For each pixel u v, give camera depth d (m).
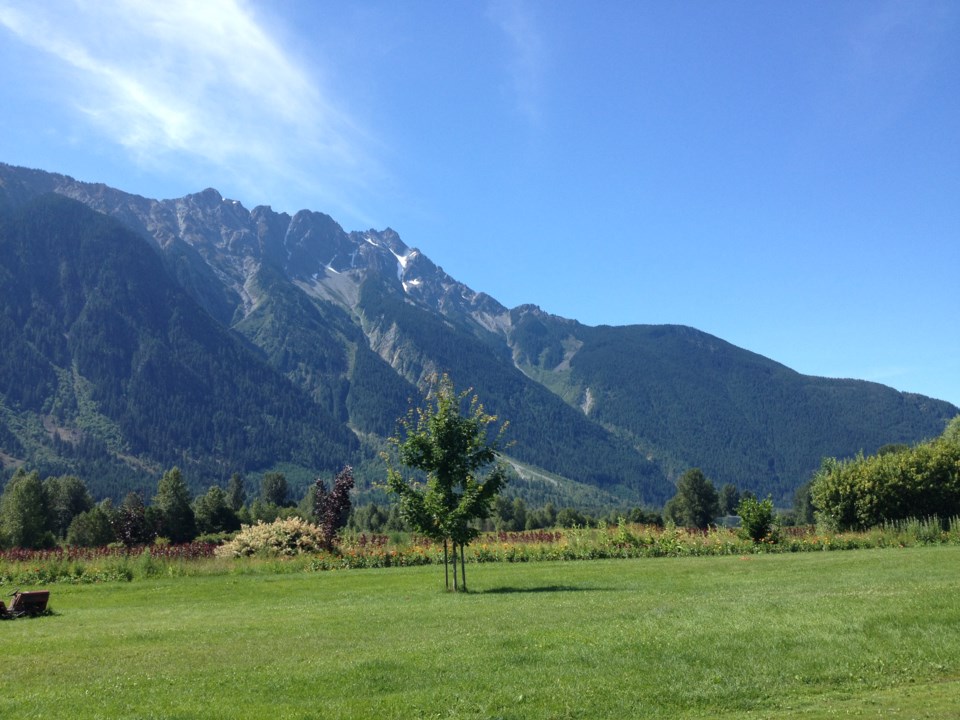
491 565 31.98
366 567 33.28
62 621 17.53
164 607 20.52
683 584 21.22
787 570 24.03
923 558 25.53
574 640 12.62
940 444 42.16
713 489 90.94
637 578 23.59
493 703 9.84
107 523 64.31
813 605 14.61
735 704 9.84
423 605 18.33
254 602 21.16
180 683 10.83
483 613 16.16
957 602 13.98
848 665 11.03
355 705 9.79
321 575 29.55
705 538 35.75
